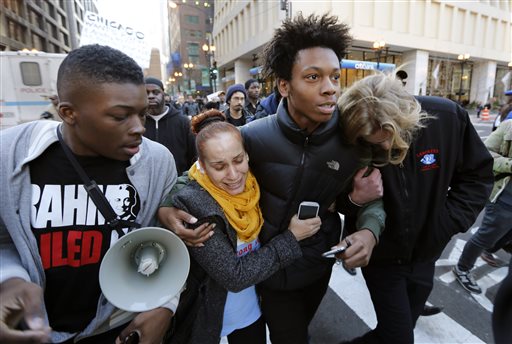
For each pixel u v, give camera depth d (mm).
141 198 1114
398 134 1134
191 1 64188
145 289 1061
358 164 1309
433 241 1533
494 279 2924
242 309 1436
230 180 1156
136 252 1100
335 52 1146
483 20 28516
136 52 4449
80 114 888
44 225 974
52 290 1015
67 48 48250
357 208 1471
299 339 1470
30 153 948
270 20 21734
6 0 27922
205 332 1334
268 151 1264
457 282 2877
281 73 1180
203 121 1807
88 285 1049
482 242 2617
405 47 23594
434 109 1436
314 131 1209
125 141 932
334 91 1108
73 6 52281
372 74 1295
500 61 31812
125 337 1030
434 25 24906
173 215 1160
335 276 3113
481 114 22578
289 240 1260
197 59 65688
